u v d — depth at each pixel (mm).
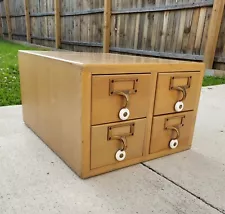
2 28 6891
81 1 3895
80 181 697
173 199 635
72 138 722
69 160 759
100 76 651
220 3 2287
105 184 689
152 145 838
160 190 672
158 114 815
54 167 762
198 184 710
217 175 765
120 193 649
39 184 669
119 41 3463
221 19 2389
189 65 830
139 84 732
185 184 708
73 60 705
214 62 2594
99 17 3635
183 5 2562
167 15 2760
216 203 627
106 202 609
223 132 1146
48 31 4914
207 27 2449
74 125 700
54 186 664
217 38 2469
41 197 614
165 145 876
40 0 4801
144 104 767
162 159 863
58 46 4711
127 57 957
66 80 706
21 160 793
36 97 940
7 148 875
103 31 3584
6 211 559
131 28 3223
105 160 740
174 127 869
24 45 5445
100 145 716
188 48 2672
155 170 782
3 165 756
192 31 2582
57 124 802
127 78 699
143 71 728
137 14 3090
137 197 636
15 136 983
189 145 952
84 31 4039
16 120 1170
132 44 3283
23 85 1054
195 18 2521
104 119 698
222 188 696
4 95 1597
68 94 708
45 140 919
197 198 645
